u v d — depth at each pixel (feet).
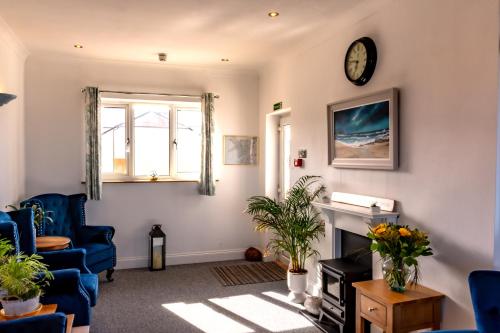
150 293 13.20
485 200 6.91
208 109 16.76
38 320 5.22
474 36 7.13
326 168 12.19
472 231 7.17
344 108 10.98
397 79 9.12
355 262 10.77
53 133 15.28
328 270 10.44
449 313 7.64
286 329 10.46
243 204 17.90
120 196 16.17
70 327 6.77
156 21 11.34
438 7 7.93
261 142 17.75
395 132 9.00
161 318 11.12
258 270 15.99
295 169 14.34
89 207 15.79
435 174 8.00
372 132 9.84
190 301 12.48
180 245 17.03
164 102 16.76
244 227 17.93
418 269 8.45
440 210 7.88
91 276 9.93
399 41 9.05
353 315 9.80
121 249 16.21
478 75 7.05
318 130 12.68
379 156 9.60
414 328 7.57
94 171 15.23
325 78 12.26
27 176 14.94
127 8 10.34
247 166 17.95
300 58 13.94
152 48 14.16
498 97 6.70
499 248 6.83
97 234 14.12
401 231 7.80
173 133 17.10
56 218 14.03
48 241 11.66
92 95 15.19
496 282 6.11
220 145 17.57
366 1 9.82
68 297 8.54
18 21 11.29
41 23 11.48
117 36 12.78
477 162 7.07
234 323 10.82
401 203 8.98
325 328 10.37
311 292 13.00
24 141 14.82
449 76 7.67
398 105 9.03
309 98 13.29
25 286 6.96
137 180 16.53
